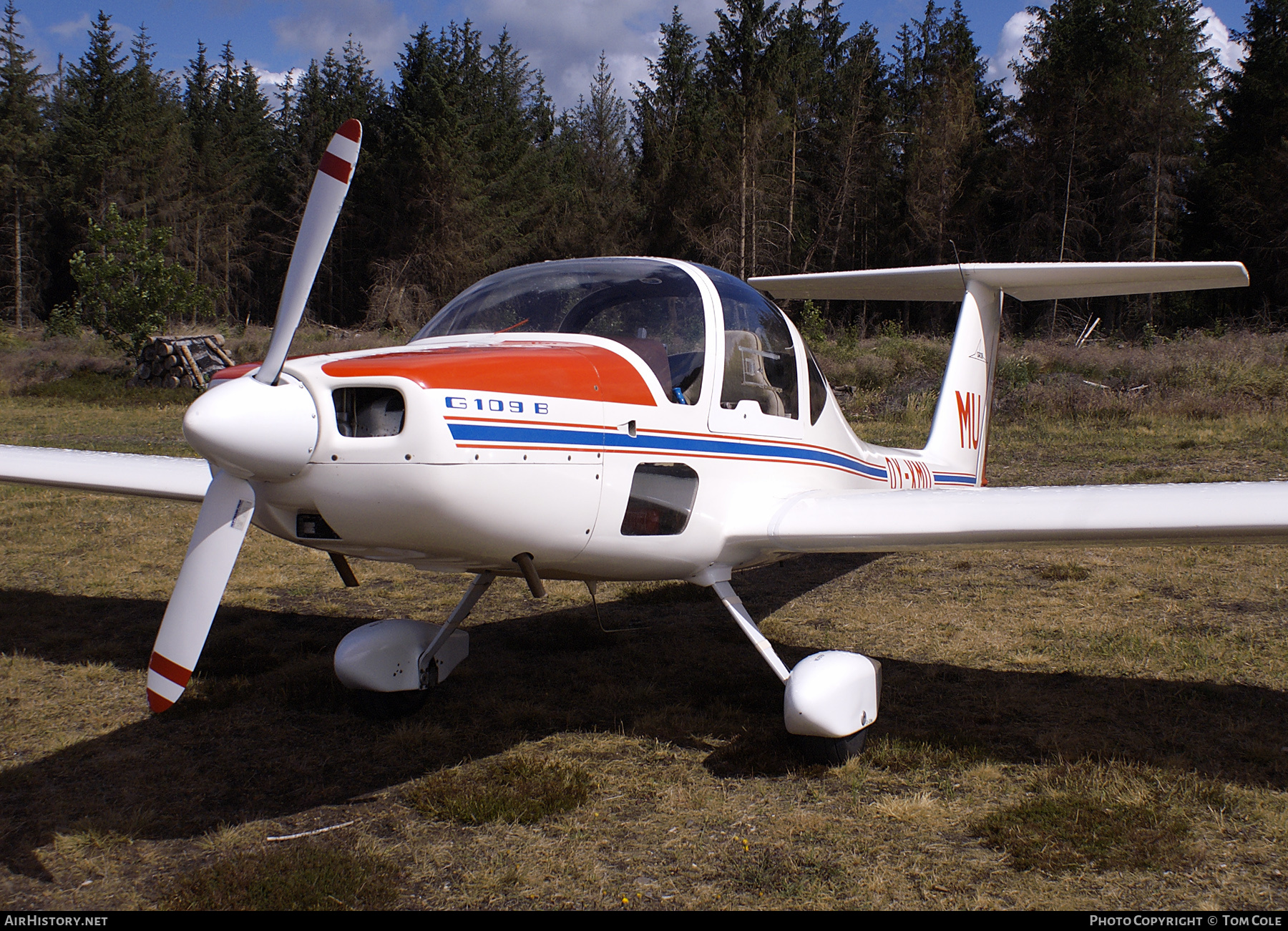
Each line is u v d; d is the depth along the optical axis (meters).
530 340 3.13
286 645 4.35
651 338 3.24
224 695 3.60
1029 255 34.78
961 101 37.59
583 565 3.01
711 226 36.53
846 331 27.72
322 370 2.48
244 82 60.94
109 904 2.21
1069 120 33.94
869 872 2.31
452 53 46.12
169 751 3.14
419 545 2.62
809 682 2.90
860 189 38.72
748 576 5.79
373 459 2.44
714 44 40.44
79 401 16.34
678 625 4.67
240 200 50.50
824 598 5.17
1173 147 32.38
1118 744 3.05
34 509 7.75
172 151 47.00
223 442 2.26
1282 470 8.13
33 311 46.09
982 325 5.36
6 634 4.48
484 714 3.48
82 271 19.95
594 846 2.47
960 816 2.61
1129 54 33.22
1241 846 2.38
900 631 4.46
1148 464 8.83
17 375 18.89
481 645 4.37
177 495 3.92
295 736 3.27
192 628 2.52
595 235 41.03
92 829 2.56
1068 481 8.05
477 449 2.53
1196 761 2.90
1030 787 2.77
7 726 3.36
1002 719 3.33
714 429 3.25
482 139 43.41
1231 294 32.44
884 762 2.96
